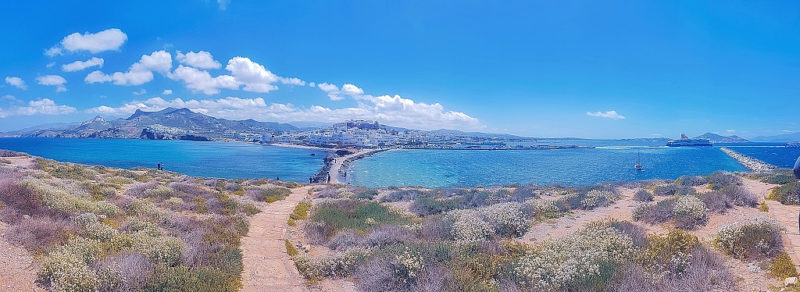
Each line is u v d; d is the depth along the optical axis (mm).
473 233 13219
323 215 19969
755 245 9703
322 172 88438
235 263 11195
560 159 136750
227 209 20469
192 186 26156
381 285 9430
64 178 25812
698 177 29438
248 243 14656
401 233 14547
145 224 13398
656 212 15312
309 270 11273
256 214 21312
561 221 16734
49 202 13391
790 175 25062
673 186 24547
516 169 98000
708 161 119062
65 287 7730
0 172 21328
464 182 72375
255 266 11812
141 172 42531
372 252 12008
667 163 111875
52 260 8375
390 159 140625
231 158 135375
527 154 175500
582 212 18781
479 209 18453
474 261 9922
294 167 107500
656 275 8180
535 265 8961
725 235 10641
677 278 8234
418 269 9461
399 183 72438
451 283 8750
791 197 16656
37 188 14297
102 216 14266
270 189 31938
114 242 10969
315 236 16094
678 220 14344
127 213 15891
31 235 10062
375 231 15125
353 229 16703
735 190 17531
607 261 8938
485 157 151625
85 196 17688
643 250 10031
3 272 8039
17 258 8852
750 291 7633
